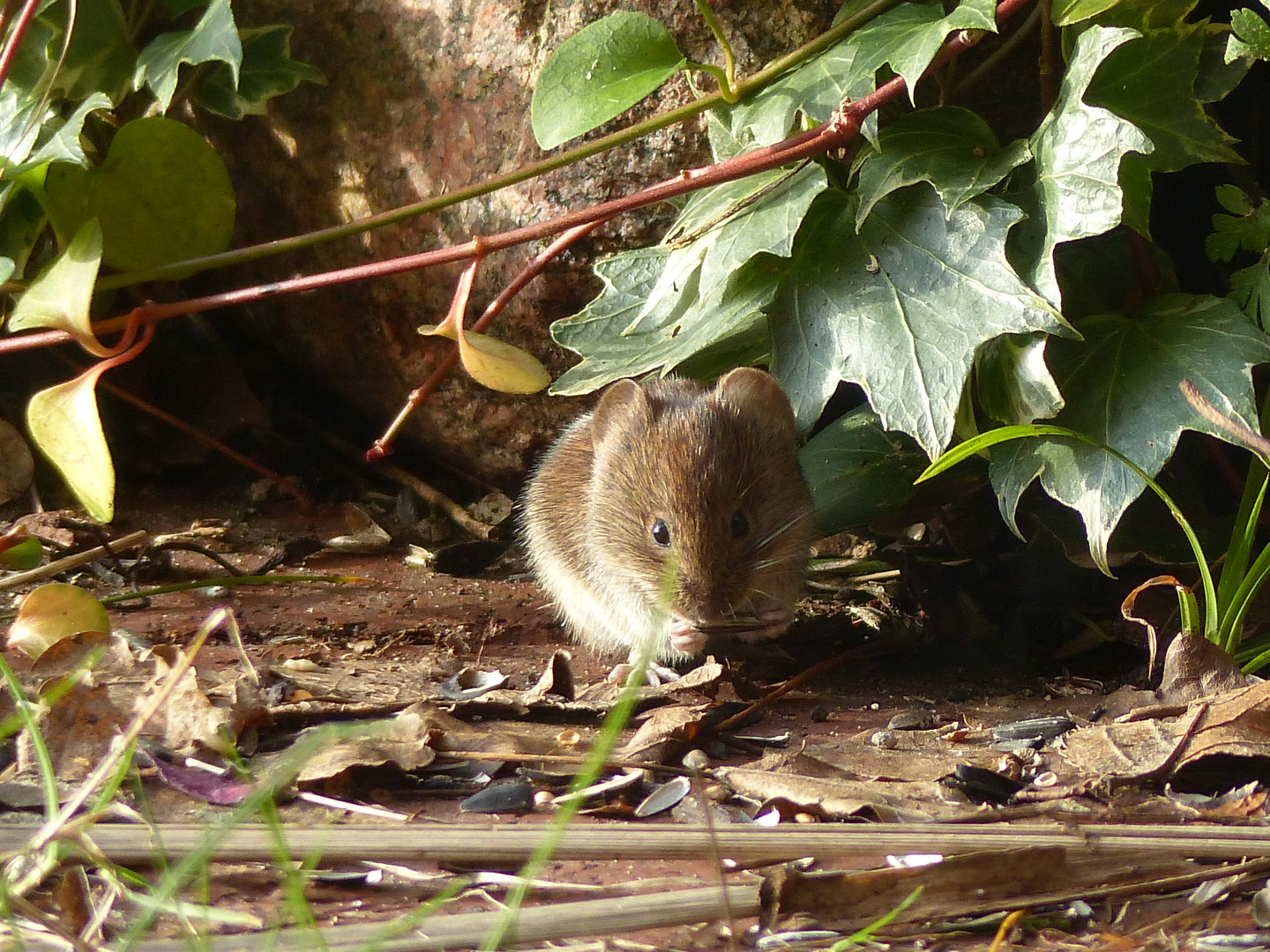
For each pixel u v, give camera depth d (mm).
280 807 6262
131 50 12195
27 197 11555
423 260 9664
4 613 9172
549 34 11180
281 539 13000
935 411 8625
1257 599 8992
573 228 9828
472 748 7086
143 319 9953
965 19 8625
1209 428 8188
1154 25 9117
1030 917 5113
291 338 13828
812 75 9492
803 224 9695
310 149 12539
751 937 4953
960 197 8758
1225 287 11359
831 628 10695
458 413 12992
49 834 4684
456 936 4637
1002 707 8602
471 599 11695
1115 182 8297
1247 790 6246
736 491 9180
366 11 12016
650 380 11531
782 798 6270
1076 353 9016
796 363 9352
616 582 9828
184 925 4609
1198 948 4695
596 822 6062
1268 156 11586
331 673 8625
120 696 6895
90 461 9359
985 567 10820
